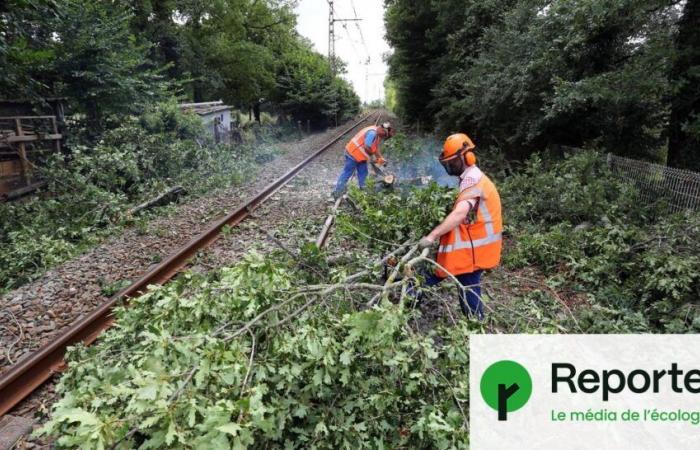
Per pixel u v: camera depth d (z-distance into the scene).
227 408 1.74
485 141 14.70
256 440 2.11
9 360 3.92
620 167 8.06
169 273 5.71
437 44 18.75
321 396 2.21
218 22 27.64
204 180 11.88
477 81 12.20
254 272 2.49
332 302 2.88
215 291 2.65
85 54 12.09
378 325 2.21
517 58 10.30
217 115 21.67
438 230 3.29
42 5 10.21
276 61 31.98
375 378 2.33
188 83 25.38
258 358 2.28
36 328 4.45
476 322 2.78
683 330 4.04
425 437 2.31
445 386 2.44
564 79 9.22
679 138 8.38
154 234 7.37
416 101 23.45
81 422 1.71
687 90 7.82
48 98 11.60
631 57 8.70
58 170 9.98
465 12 14.30
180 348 2.04
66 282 5.49
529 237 6.24
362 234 3.90
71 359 2.97
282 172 13.55
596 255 5.74
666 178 6.93
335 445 2.21
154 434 1.69
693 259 4.55
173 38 23.67
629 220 6.55
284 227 7.23
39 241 7.28
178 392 1.85
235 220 7.93
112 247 6.82
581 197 6.98
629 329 4.11
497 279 5.38
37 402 3.43
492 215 3.46
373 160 7.79
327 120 35.78
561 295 5.05
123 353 2.65
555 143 11.13
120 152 11.05
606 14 7.75
